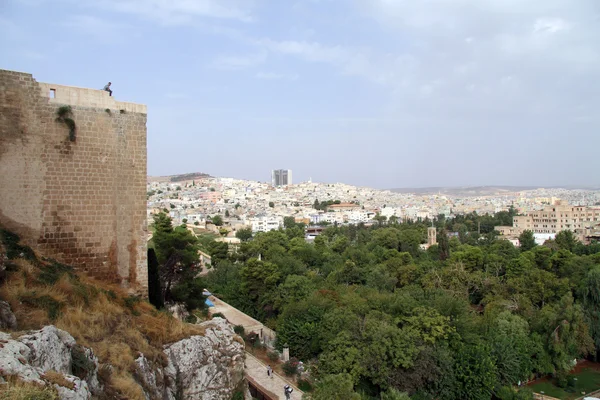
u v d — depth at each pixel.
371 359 37.09
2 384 11.09
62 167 21.95
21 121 20.86
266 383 38.84
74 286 19.55
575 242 102.31
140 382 17.64
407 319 42.69
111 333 18.88
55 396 11.70
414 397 36.53
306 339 44.91
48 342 13.95
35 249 21.02
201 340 22.39
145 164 24.69
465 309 47.75
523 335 47.81
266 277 62.66
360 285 70.06
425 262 82.50
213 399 21.47
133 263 24.20
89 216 22.72
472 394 39.00
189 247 43.47
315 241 117.69
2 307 15.21
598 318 54.16
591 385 48.25
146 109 24.73
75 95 22.44
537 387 47.81
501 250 93.12
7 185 20.42
